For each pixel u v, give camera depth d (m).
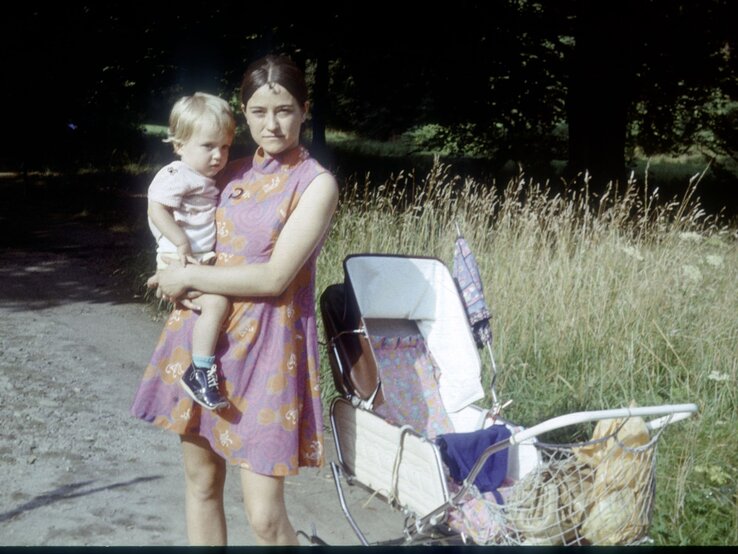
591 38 16.66
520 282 6.84
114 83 17.28
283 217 3.13
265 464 3.09
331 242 7.96
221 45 16.41
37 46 16.06
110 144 25.80
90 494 4.65
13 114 17.16
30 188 18.78
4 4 15.31
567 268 7.06
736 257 7.90
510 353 6.25
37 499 4.55
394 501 3.67
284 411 3.12
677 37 17.05
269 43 16.09
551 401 5.70
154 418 3.33
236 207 3.23
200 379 3.12
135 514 4.43
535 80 17.05
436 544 3.80
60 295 9.43
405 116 19.14
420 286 4.33
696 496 4.48
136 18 15.94
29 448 5.23
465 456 3.60
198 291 3.19
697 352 6.25
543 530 3.26
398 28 16.02
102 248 12.20
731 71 18.14
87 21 15.84
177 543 4.13
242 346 3.13
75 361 7.11
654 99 18.72
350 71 17.95
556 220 7.67
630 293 6.74
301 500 4.77
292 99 3.14
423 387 4.36
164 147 27.17
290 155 3.21
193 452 3.33
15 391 6.27
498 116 17.83
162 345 3.33
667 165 28.67
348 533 4.39
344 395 3.90
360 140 33.72
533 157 20.05
